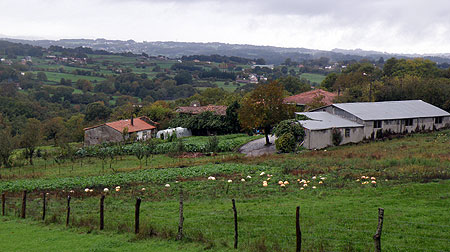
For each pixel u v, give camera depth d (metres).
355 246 16.20
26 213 24.64
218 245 16.75
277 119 61.00
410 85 83.75
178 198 28.55
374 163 37.84
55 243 17.83
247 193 29.20
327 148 55.19
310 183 31.34
